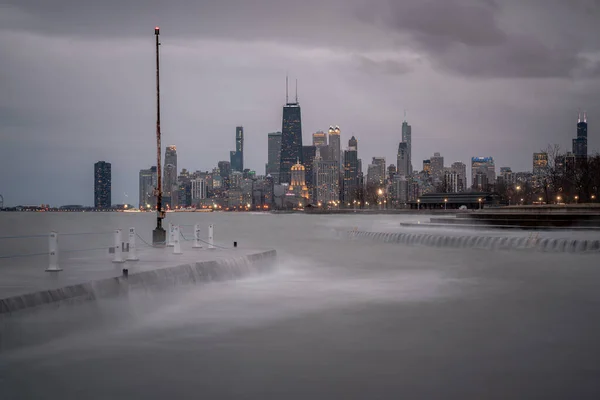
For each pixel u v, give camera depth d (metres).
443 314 21.33
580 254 42.38
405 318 20.44
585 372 14.02
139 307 21.84
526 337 17.55
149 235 115.19
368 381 13.34
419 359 15.12
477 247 50.22
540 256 42.31
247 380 13.42
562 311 21.98
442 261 41.06
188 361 14.94
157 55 39.69
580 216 56.97
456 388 12.87
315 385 13.05
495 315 21.17
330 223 181.38
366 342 16.97
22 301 17.39
